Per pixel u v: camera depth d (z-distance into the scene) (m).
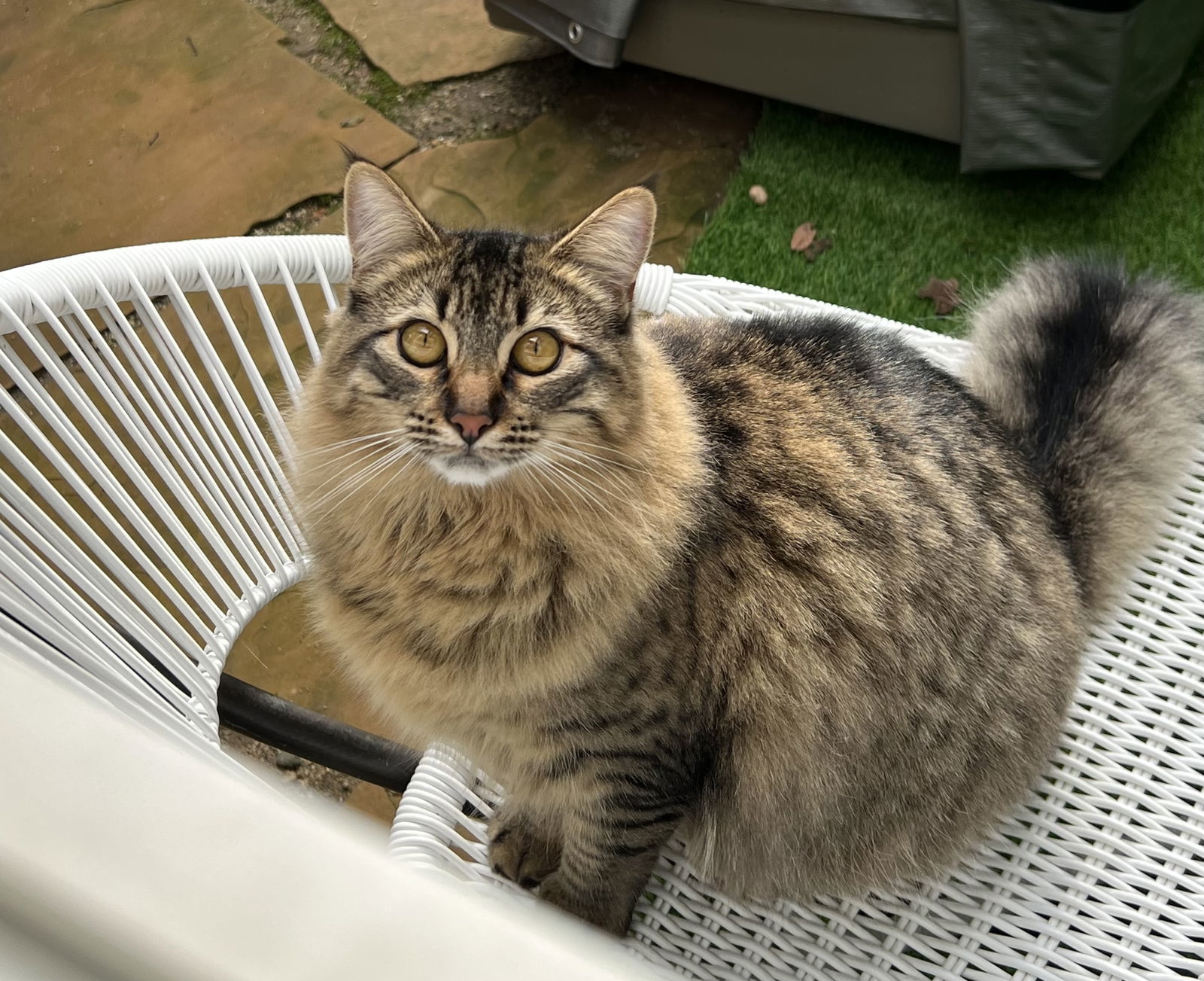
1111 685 1.34
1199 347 1.50
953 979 1.14
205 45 3.10
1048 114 2.53
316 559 1.22
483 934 0.37
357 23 3.15
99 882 0.36
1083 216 2.74
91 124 2.92
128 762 0.39
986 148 2.61
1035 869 1.21
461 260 1.08
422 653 1.17
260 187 2.79
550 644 1.12
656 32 2.87
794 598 1.19
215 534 1.32
